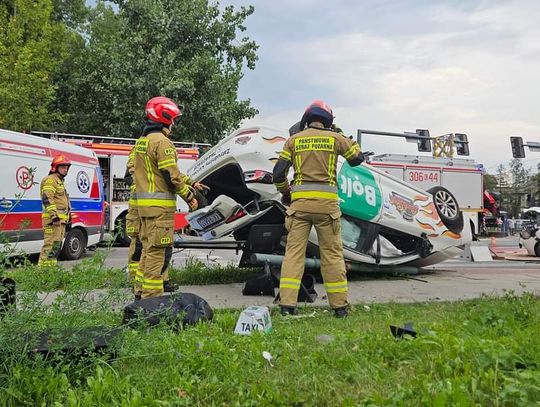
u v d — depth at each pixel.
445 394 2.85
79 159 13.52
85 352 3.37
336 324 5.13
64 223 9.83
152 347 3.75
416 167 24.48
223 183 7.76
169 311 4.45
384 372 3.41
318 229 5.79
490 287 8.08
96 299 4.48
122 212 18.25
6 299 3.54
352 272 8.95
